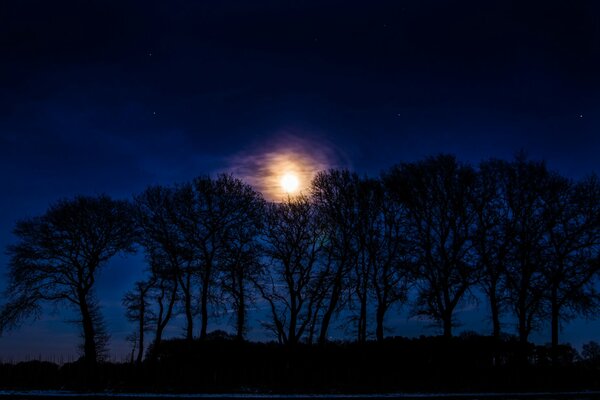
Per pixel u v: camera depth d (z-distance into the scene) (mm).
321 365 40312
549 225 46281
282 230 46875
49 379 38469
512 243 45875
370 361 40938
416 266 45688
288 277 45906
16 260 48656
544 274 45625
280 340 45375
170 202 47281
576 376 42219
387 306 47281
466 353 41969
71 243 49531
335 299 46250
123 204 50812
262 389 35625
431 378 40062
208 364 40000
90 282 49875
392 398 30469
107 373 39938
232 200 47094
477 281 45125
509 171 47969
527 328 46188
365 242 47906
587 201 46250
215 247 46281
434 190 47875
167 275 45844
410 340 44688
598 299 44688
